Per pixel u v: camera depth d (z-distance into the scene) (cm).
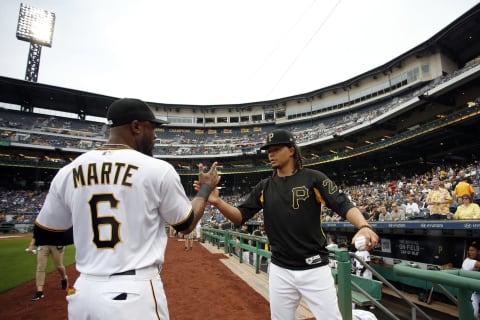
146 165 141
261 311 438
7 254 1171
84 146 3981
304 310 423
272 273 213
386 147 2638
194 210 158
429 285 589
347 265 256
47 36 4438
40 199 3538
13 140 3672
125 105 154
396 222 650
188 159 4241
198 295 527
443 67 3056
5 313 439
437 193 752
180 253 1145
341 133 3166
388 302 612
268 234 219
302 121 4588
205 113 5122
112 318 120
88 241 133
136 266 130
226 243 1097
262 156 4112
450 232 552
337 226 866
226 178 4650
